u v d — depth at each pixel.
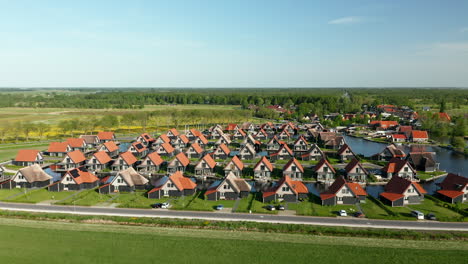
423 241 58.34
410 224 66.12
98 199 82.56
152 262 51.09
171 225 65.75
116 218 68.25
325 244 57.31
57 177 106.69
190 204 78.50
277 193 81.31
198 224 65.44
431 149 152.12
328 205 78.44
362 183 96.44
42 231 62.38
